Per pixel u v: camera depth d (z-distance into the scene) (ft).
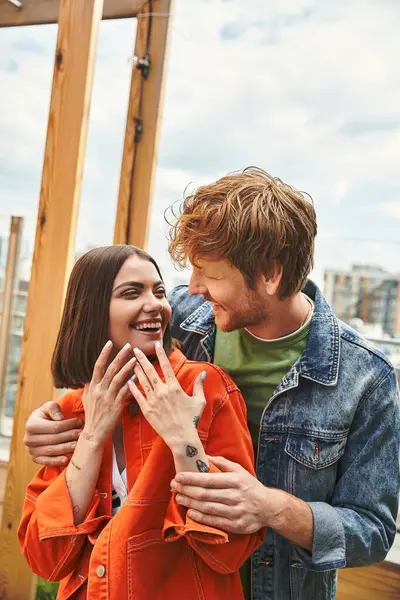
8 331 8.90
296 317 3.71
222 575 3.28
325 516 3.38
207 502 2.99
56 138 5.90
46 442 3.64
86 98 5.80
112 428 3.34
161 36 6.18
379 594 6.06
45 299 6.00
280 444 3.72
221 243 3.23
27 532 3.42
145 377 3.19
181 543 3.27
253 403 3.82
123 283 3.46
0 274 8.79
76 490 3.34
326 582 3.86
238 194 3.28
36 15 6.67
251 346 3.80
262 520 3.09
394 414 3.69
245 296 3.36
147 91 6.25
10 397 9.06
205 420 3.37
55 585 6.50
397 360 6.99
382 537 3.57
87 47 5.74
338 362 3.67
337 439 3.64
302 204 3.43
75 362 3.56
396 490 3.67
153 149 6.26
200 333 4.06
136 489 3.20
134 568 3.10
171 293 4.60
